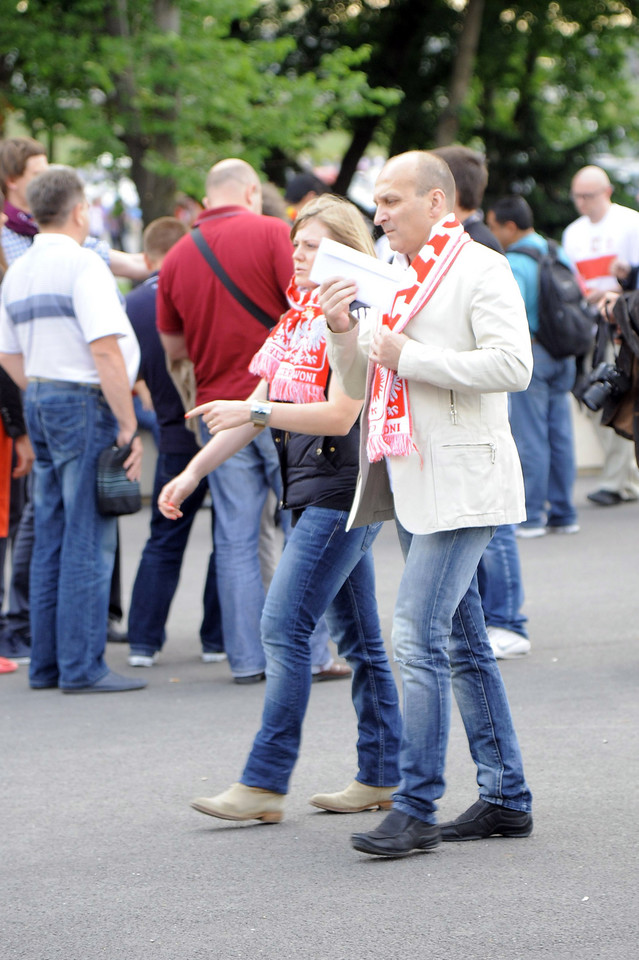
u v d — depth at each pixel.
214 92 37.31
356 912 7.61
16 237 14.68
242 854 8.68
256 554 13.41
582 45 60.41
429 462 8.07
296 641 9.08
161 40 36.28
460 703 8.73
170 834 9.16
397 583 17.64
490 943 7.09
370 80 56.34
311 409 8.77
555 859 8.29
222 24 38.56
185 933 7.45
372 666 9.40
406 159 8.20
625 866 8.12
